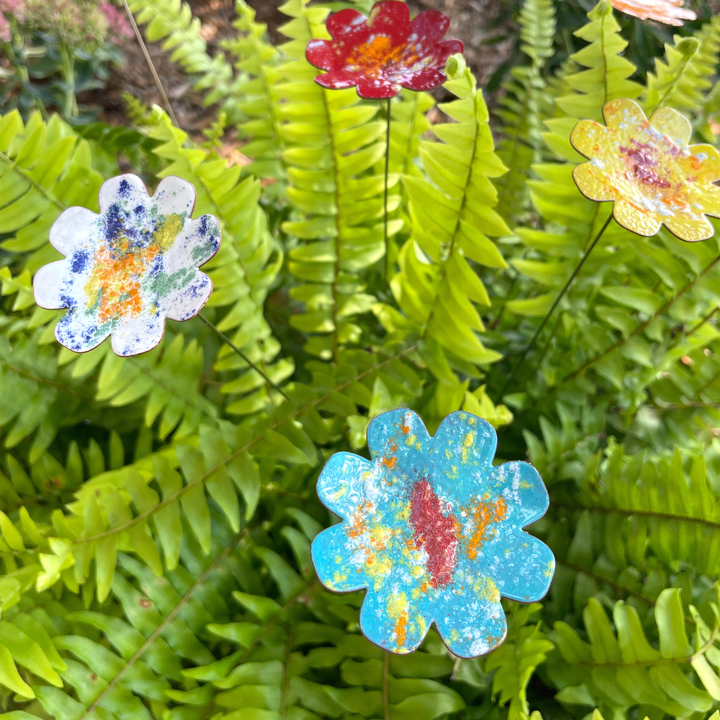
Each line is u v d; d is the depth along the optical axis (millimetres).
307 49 356
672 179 324
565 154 393
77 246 309
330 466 292
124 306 300
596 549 396
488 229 366
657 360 412
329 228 426
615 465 383
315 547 281
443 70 343
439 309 408
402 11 364
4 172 365
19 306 390
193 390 417
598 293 462
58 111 776
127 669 337
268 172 477
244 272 413
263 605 355
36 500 408
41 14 551
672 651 315
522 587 282
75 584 346
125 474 352
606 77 380
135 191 315
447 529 292
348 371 409
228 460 365
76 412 424
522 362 459
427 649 350
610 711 349
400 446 302
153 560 346
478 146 340
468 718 353
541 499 294
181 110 814
